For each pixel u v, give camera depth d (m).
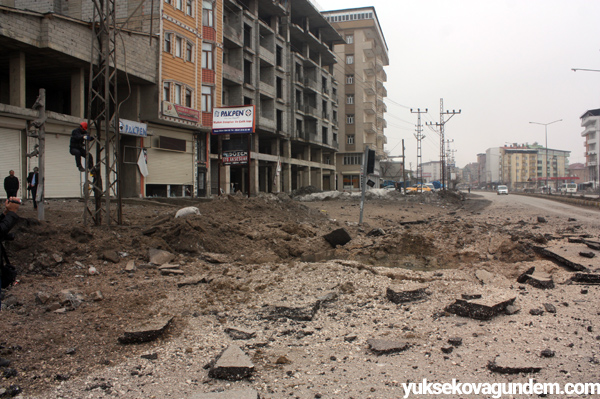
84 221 9.67
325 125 59.91
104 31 9.98
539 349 4.21
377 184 84.69
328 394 3.45
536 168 160.12
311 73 56.78
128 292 6.41
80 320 5.15
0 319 4.98
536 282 6.73
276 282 7.16
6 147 17.98
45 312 5.34
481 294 5.85
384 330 4.91
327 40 62.44
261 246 10.59
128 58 22.84
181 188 28.89
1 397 3.39
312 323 5.22
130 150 24.97
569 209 29.19
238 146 19.47
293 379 3.73
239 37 37.19
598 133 103.12
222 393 3.35
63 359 4.12
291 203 19.75
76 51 19.61
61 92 25.27
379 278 7.29
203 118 29.45
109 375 3.82
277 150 46.28
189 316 5.45
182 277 7.48
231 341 4.65
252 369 3.80
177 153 28.38
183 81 27.30
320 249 11.28
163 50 25.47
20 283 6.44
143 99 25.33
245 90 38.84
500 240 11.41
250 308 5.79
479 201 48.00
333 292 6.43
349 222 18.50
